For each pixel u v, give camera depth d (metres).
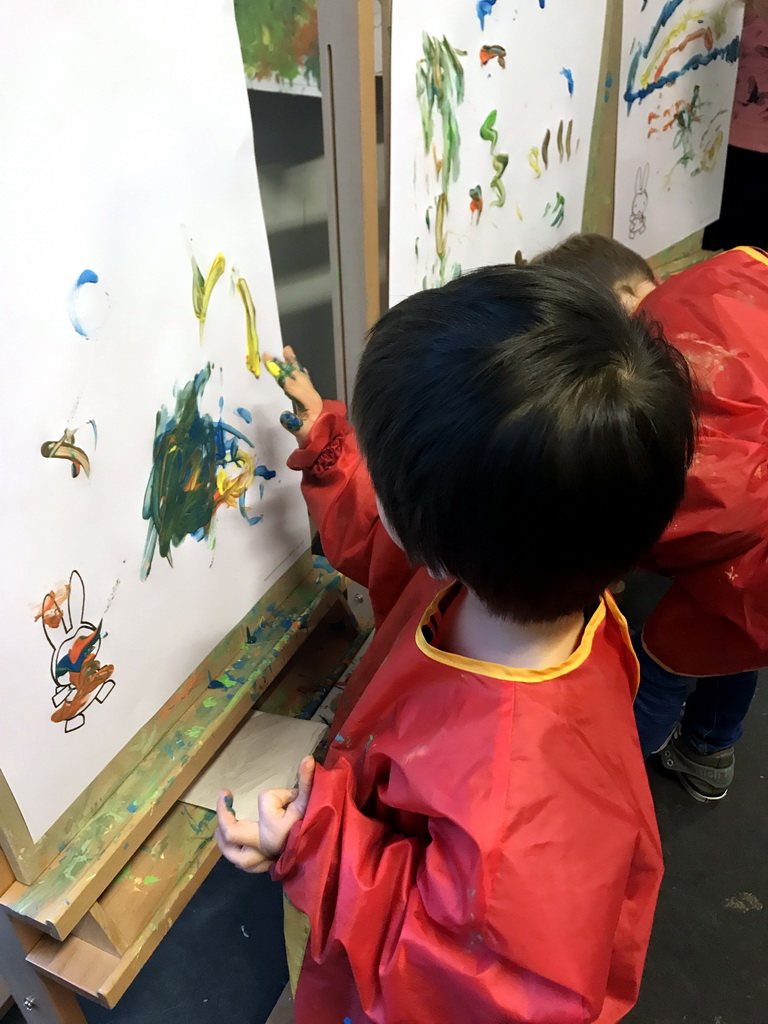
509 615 0.45
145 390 0.53
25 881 0.53
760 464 0.74
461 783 0.44
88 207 0.45
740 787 1.20
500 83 0.88
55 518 0.48
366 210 0.72
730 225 1.96
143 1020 0.89
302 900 0.49
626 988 0.52
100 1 0.43
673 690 1.03
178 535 0.60
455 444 0.39
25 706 0.49
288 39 0.63
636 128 1.31
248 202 0.59
